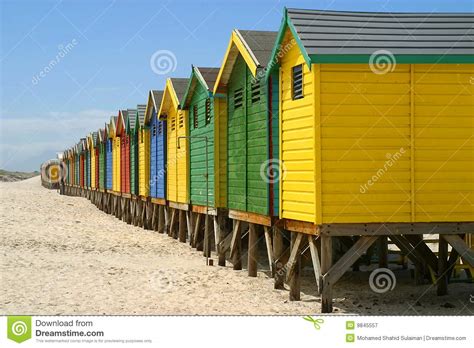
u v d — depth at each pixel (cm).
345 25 1082
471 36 1073
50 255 1689
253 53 1273
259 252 1836
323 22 1082
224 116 1630
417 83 1043
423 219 1049
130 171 2897
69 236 2152
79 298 1159
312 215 1041
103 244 2002
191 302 1142
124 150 3072
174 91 1981
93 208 3994
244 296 1209
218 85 1547
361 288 1320
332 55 994
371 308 1114
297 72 1115
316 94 1018
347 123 1028
